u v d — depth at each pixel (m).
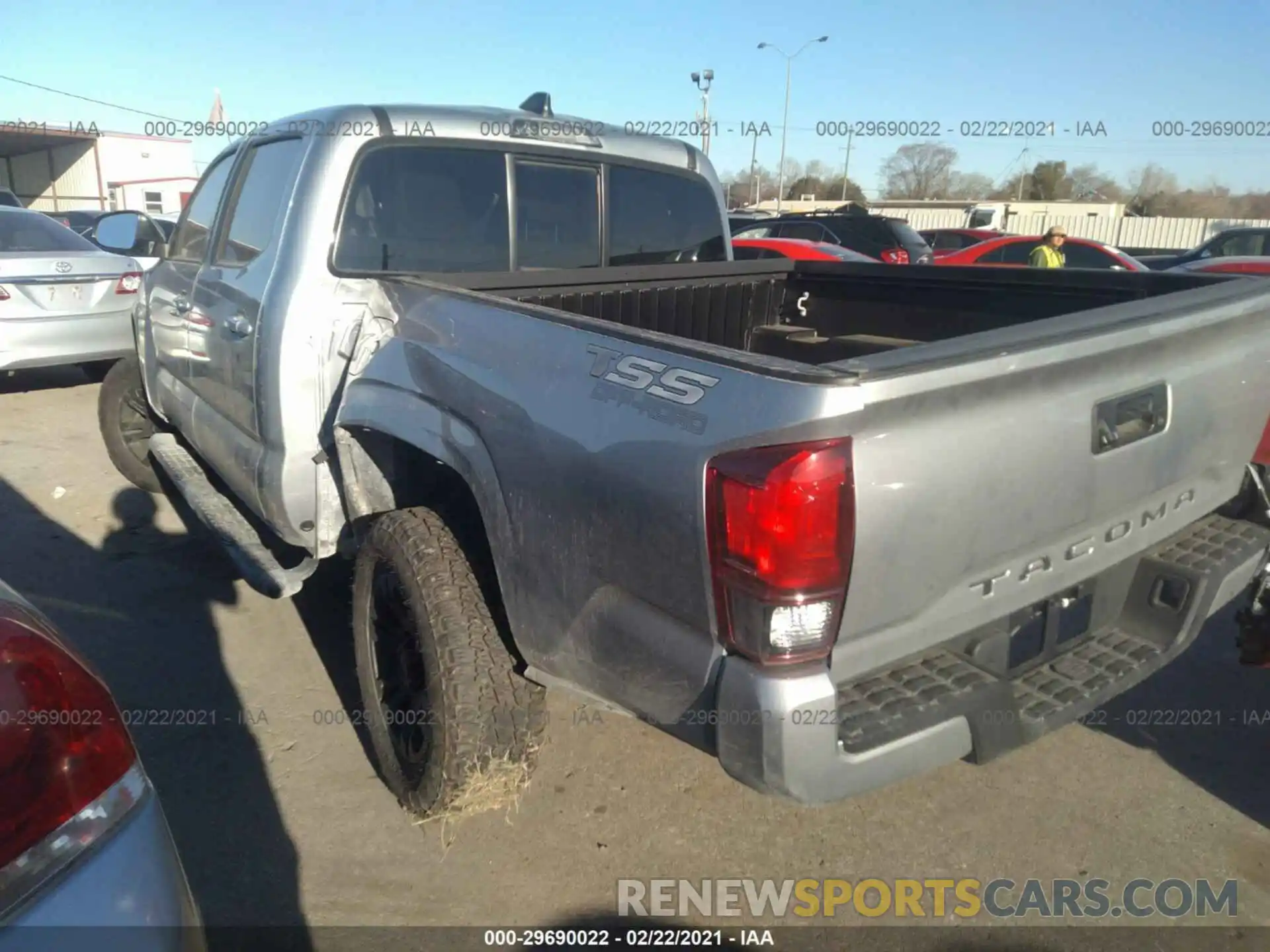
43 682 1.37
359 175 3.19
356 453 3.03
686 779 3.05
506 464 2.28
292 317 3.10
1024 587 2.10
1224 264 12.82
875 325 3.94
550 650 2.27
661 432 1.87
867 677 2.02
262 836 2.74
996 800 2.96
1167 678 3.67
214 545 4.89
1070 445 2.04
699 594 1.83
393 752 2.84
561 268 3.76
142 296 5.11
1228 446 2.57
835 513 1.69
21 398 8.10
